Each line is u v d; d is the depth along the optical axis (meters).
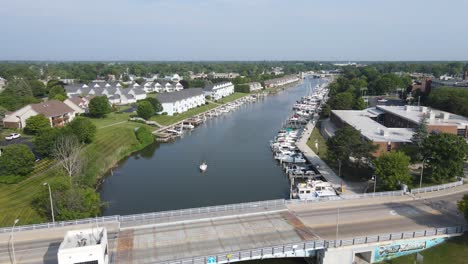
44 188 61.00
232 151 113.25
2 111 124.38
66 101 150.38
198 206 71.94
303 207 58.06
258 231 49.69
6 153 72.94
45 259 42.91
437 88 159.12
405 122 117.12
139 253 43.66
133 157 107.94
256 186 82.81
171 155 109.38
